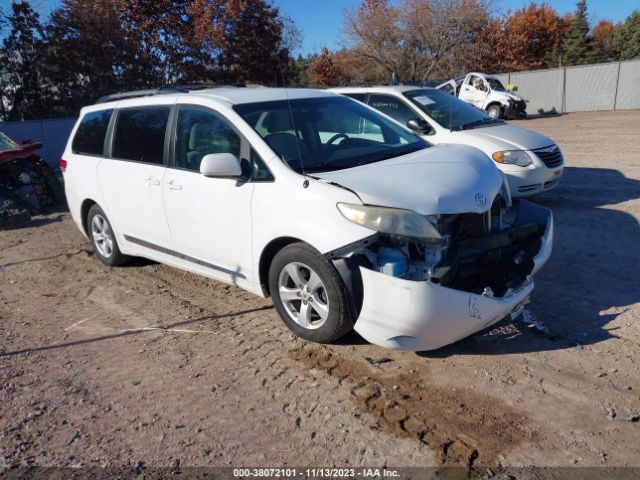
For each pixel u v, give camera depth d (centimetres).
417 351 380
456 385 346
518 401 328
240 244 428
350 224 352
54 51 2111
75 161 621
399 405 330
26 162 948
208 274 478
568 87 2716
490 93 2323
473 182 388
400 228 341
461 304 341
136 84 2202
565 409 318
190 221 468
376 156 437
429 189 366
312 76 3491
